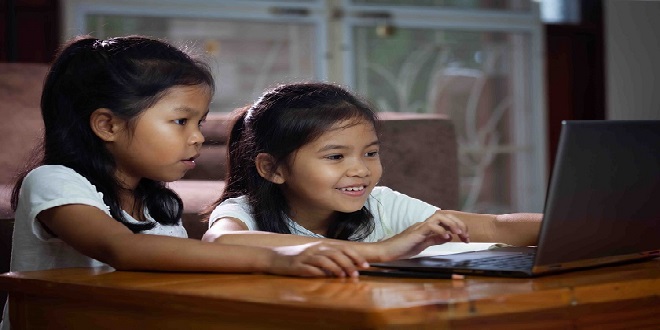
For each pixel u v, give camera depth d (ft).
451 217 4.51
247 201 5.61
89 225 4.56
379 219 5.96
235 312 3.26
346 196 5.32
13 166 8.36
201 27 15.26
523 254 4.29
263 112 5.53
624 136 3.73
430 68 17.13
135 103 5.04
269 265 3.96
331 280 3.73
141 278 3.98
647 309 3.54
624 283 3.46
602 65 18.72
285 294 3.32
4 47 13.83
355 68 16.49
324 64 16.24
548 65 18.39
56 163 5.18
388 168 8.73
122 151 5.16
